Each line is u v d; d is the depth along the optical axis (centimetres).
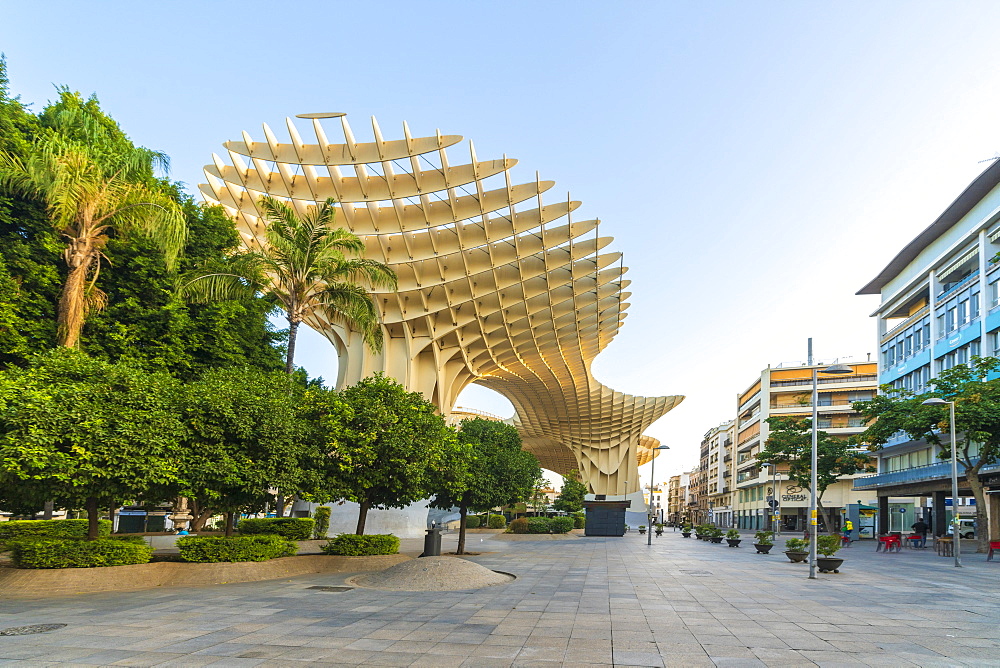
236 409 1697
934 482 4466
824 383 7875
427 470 2358
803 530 7788
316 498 1958
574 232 3719
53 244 2162
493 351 5009
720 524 11925
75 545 1493
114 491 1477
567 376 6500
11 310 2002
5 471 1387
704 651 911
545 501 8662
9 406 1388
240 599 1324
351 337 4356
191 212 2711
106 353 2200
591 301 4659
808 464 4850
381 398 2205
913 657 897
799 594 1591
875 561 2880
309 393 2109
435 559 1686
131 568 1520
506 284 4128
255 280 2447
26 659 803
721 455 11831
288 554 2006
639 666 819
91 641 907
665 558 2867
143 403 1549
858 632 1076
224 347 2564
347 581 1670
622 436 8738
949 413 3144
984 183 3906
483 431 3145
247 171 3391
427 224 3559
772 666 834
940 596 1591
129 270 2377
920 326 4831
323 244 2450
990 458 3359
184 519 3378
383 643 922
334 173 3288
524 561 2575
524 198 3338
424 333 4359
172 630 990
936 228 4522
